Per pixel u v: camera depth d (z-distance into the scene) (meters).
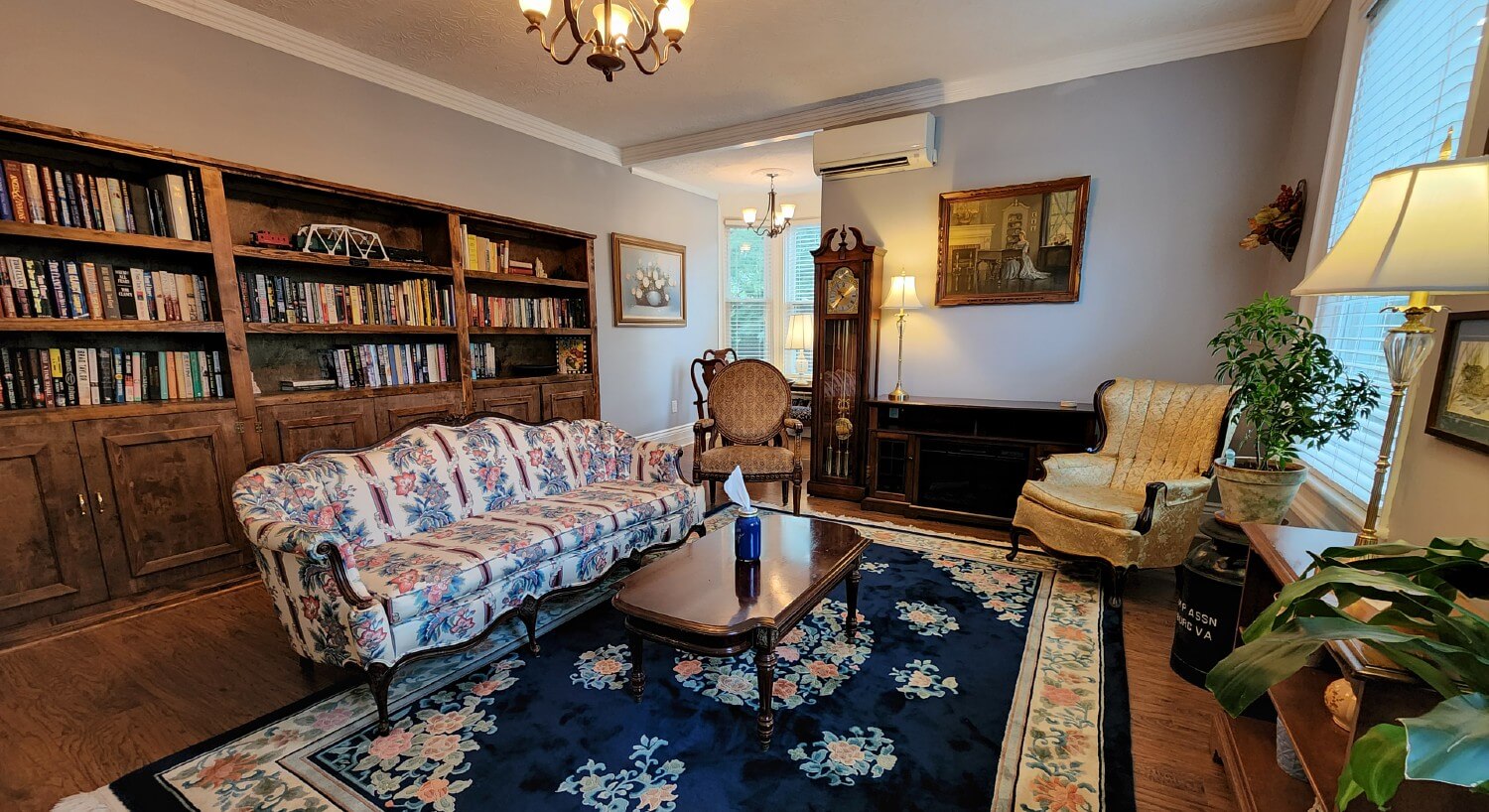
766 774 1.58
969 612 2.49
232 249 2.72
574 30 2.04
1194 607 1.98
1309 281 1.22
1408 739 0.64
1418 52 1.93
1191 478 2.73
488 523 2.45
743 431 3.96
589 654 2.21
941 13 2.91
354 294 3.26
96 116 2.52
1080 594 2.68
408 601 1.83
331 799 1.50
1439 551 0.97
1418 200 1.08
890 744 1.70
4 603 2.21
